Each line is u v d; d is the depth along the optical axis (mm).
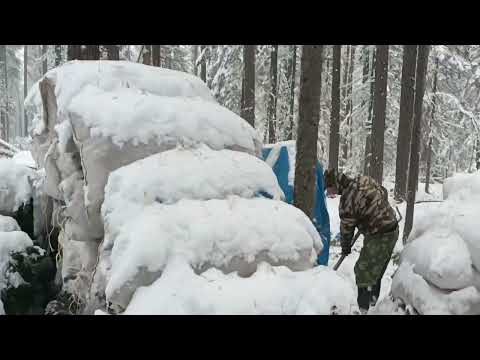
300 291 2705
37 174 4812
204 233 2805
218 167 3346
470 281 3514
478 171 4488
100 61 3998
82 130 3285
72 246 3730
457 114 21016
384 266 4445
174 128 3447
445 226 4004
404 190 12023
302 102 4531
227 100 17672
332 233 9648
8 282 3887
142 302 2463
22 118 42906
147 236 2650
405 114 11422
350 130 18906
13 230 4367
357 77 20016
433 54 16859
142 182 3004
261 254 2920
